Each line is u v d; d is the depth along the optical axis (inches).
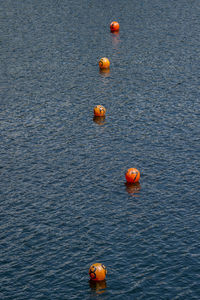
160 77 2311.8
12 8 3624.5
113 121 1894.7
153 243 1194.0
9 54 2674.7
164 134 1779.0
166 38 2854.3
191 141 1721.2
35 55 2650.1
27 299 1027.9
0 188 1472.7
